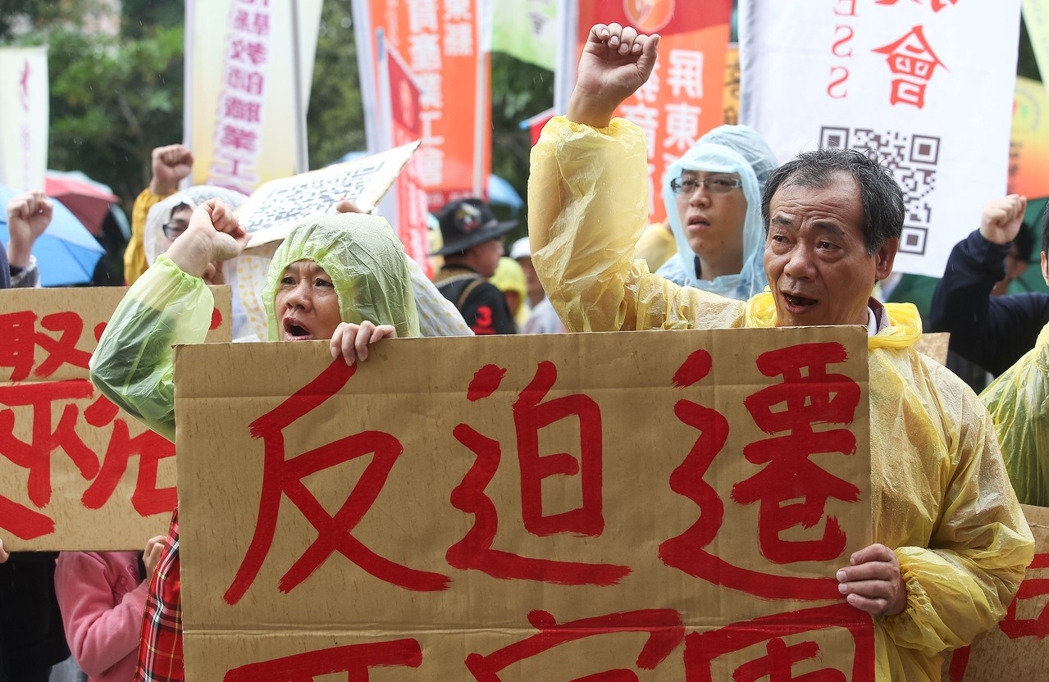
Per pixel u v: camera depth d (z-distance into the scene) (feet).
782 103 11.99
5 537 8.19
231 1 15.15
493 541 5.79
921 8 11.85
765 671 5.70
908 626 6.08
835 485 5.72
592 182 6.73
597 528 5.78
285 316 6.98
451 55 16.97
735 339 5.75
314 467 5.82
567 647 5.74
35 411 8.20
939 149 11.87
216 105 15.24
